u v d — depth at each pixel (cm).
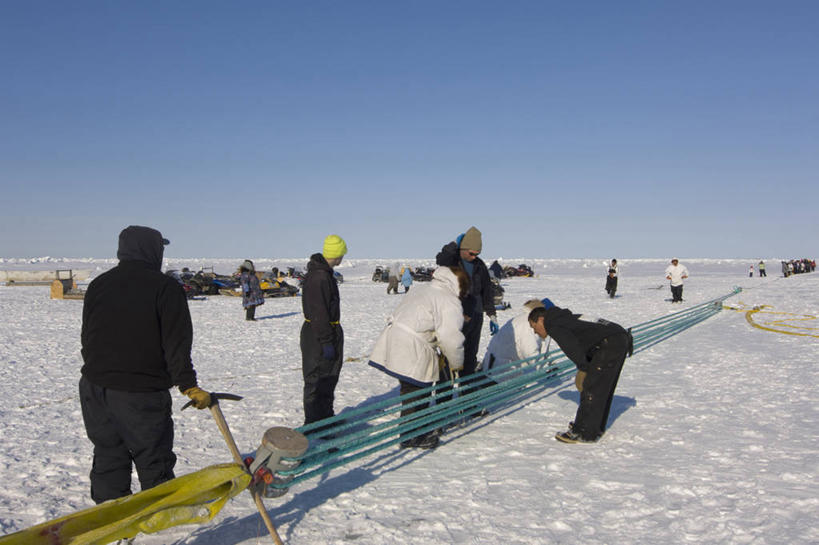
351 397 730
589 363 531
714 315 1742
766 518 368
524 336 695
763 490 414
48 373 886
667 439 536
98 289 330
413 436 490
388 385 798
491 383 644
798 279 4194
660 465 468
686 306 2077
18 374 875
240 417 628
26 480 444
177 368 323
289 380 838
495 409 653
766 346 1104
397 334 512
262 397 725
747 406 652
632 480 437
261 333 1433
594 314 1791
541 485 429
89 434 331
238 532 356
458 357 524
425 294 517
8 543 249
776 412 624
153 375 323
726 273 6241
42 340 1245
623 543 341
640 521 369
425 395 520
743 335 1273
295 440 335
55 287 2406
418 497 408
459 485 429
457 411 541
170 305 322
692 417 609
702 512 380
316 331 511
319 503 399
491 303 663
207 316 1883
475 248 612
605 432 559
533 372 688
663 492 414
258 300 1736
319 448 395
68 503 403
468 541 344
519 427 582
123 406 318
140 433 323
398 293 3062
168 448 336
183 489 299
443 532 355
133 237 339
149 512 284
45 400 710
